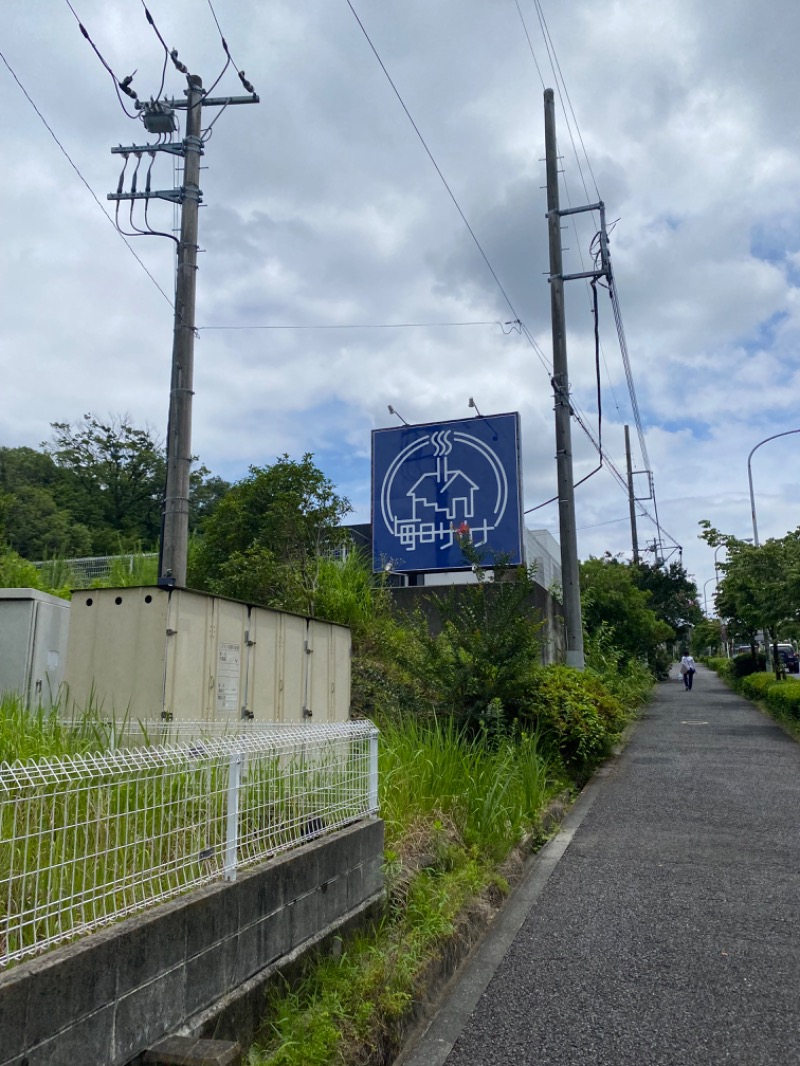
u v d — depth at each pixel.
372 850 4.64
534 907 5.74
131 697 5.99
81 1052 2.49
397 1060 3.68
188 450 9.05
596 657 18.42
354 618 11.70
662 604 40.69
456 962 4.69
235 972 3.29
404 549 15.27
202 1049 2.73
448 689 9.98
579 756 10.20
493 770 7.54
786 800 9.00
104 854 2.92
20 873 2.77
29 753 3.75
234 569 12.02
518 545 14.69
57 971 2.43
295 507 13.13
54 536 34.94
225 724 5.39
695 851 7.04
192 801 3.39
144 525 47.81
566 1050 3.75
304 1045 3.20
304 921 3.85
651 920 5.42
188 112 9.66
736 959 4.74
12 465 44.62
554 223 15.27
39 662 7.19
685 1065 3.59
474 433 15.35
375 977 3.87
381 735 7.04
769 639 28.22
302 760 4.26
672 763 11.80
